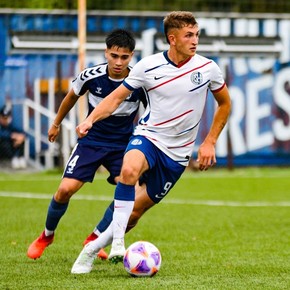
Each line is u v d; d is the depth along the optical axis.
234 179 51.88
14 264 21.00
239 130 58.59
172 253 23.27
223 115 20.00
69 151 55.62
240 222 31.45
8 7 66.38
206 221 31.80
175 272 19.67
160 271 19.83
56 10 59.72
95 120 18.95
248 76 58.38
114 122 21.89
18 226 29.72
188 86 19.23
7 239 26.17
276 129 59.00
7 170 56.06
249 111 58.50
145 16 57.16
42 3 66.25
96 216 33.34
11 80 55.91
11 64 55.84
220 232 28.39
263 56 58.50
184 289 17.14
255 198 41.25
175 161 19.77
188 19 18.86
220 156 58.53
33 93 56.12
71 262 21.41
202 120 57.56
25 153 56.41
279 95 58.84
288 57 58.78
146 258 18.77
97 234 21.97
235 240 26.25
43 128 56.56
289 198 41.25
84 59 52.91
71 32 56.41
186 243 25.55
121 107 21.73
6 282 18.23
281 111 58.91
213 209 36.28
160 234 27.86
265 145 58.94
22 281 18.36
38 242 21.55
